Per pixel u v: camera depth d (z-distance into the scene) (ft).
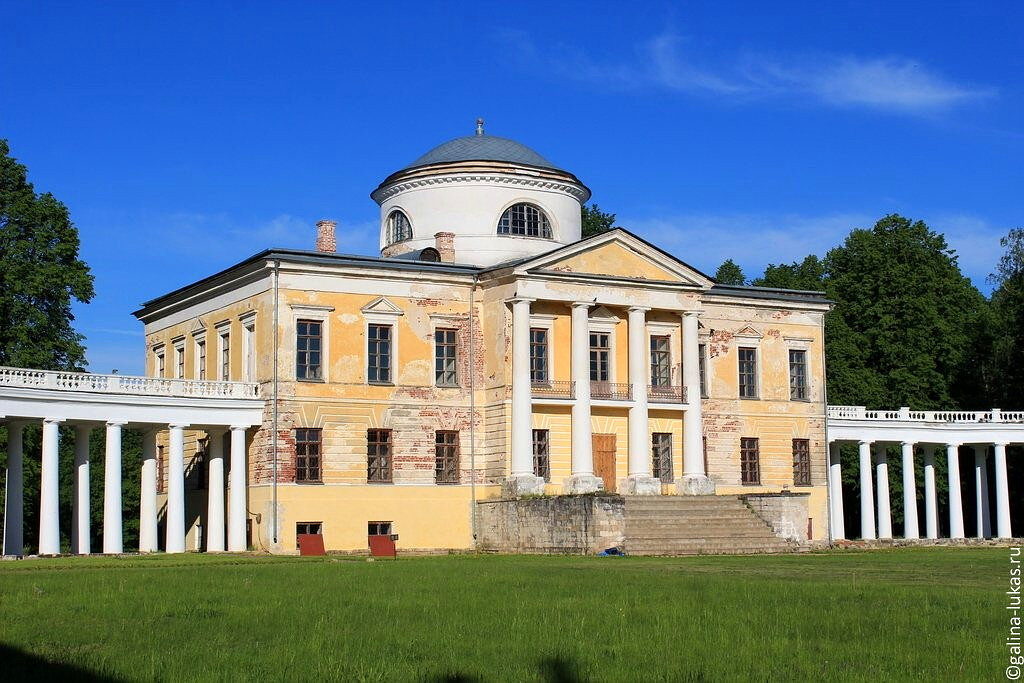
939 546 213.66
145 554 179.42
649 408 216.33
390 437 203.72
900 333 298.56
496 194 233.35
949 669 68.08
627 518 184.75
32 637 77.46
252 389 197.67
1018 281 286.05
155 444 192.95
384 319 204.95
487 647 73.87
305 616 86.12
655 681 64.95
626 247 214.90
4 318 229.04
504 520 198.18
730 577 120.37
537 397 206.08
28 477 250.98
